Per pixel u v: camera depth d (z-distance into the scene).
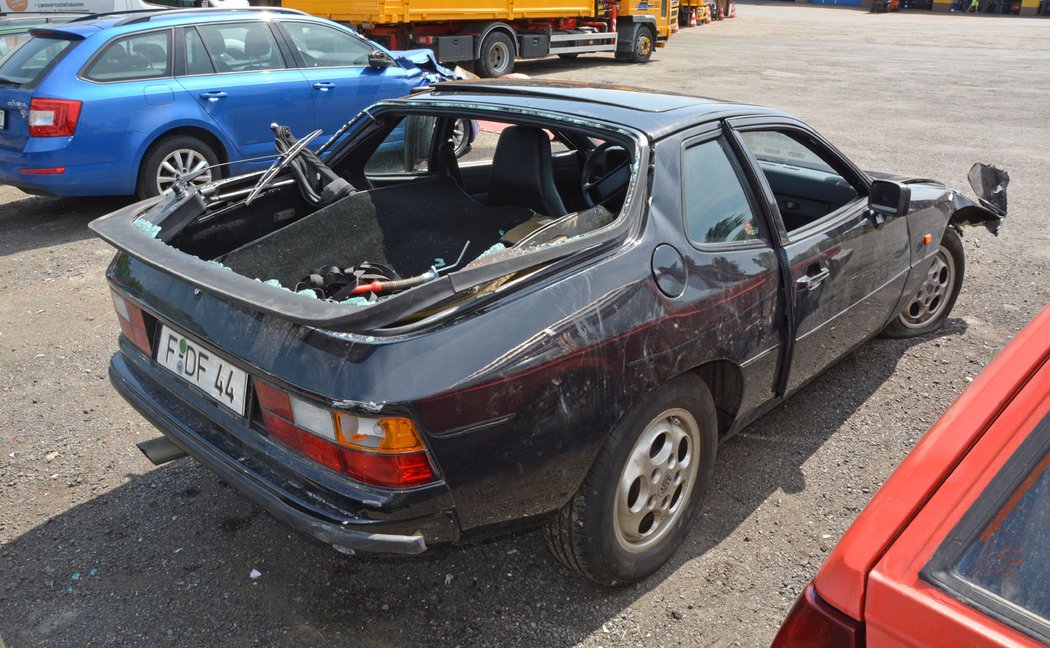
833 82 16.17
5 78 6.32
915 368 4.34
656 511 2.68
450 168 3.85
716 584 2.77
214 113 6.77
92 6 11.12
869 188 3.65
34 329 4.73
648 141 2.65
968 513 1.26
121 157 6.32
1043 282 5.65
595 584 2.76
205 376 2.47
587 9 16.81
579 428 2.27
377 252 3.32
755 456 3.53
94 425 3.74
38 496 3.21
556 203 3.20
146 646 2.47
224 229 3.21
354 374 1.99
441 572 2.81
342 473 2.08
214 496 3.23
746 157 2.99
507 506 2.23
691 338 2.55
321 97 7.45
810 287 3.10
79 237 6.46
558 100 3.01
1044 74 18.44
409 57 8.59
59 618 2.58
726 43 24.89
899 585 1.23
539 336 2.17
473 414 2.06
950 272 4.68
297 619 2.59
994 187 4.66
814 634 1.31
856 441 3.66
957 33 31.14
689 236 2.66
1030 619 1.14
